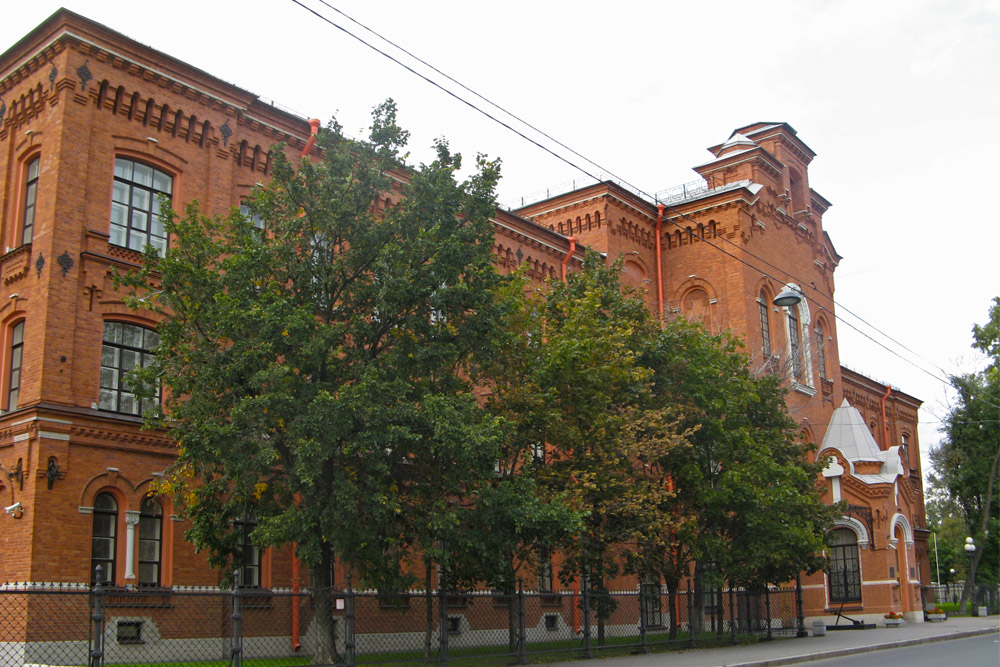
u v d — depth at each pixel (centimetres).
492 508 1873
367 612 2523
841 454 4138
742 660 2094
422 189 1880
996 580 5169
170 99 2447
